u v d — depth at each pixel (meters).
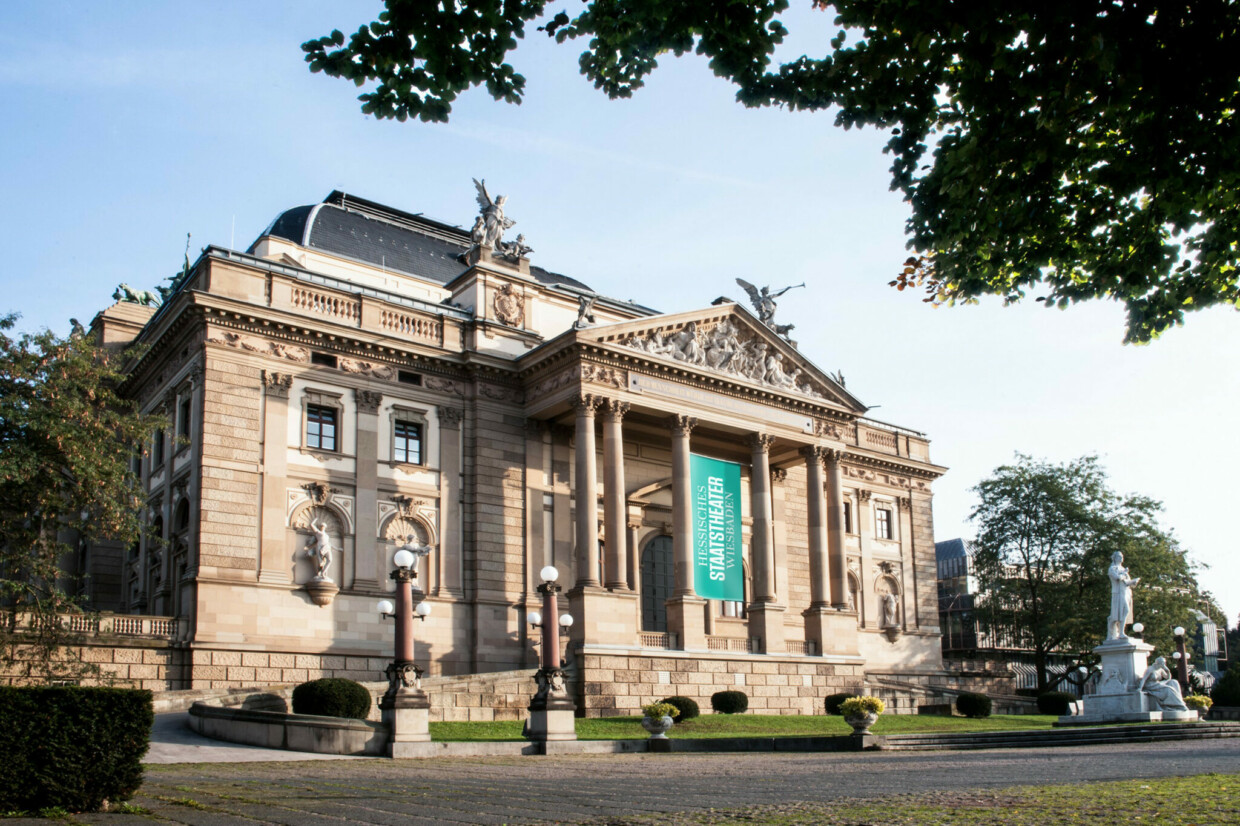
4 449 38.06
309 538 53.88
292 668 51.59
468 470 59.66
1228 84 12.48
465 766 29.80
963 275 16.50
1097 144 14.52
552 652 38.84
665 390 61.53
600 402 58.72
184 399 55.19
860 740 38.47
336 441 56.00
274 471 53.16
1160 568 83.62
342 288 57.62
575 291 68.12
